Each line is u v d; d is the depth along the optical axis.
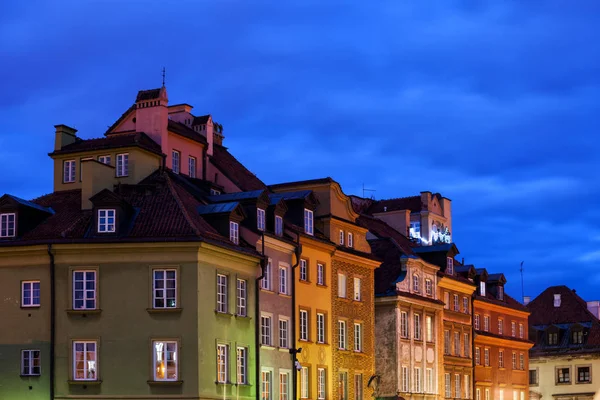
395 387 77.38
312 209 69.62
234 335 57.88
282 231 65.19
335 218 72.06
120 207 55.72
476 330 95.75
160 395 53.84
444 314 88.31
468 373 92.38
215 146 77.25
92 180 58.47
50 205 60.28
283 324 64.62
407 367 79.19
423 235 97.94
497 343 100.50
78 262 55.19
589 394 114.38
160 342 54.28
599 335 116.62
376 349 78.62
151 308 54.41
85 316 54.81
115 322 54.56
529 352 119.06
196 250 54.62
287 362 64.12
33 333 55.31
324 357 68.94
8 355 55.47
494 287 105.38
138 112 67.81
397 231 93.25
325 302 69.75
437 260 90.19
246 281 59.94
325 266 70.25
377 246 83.00
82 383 54.25
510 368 103.31
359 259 74.75
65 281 55.22
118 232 55.38
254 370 59.81
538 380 118.06
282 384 63.62
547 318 122.56
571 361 116.31
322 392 68.69
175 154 69.00
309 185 72.88
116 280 54.84
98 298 54.78
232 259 58.16
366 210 100.56
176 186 60.81
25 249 55.62
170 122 70.69
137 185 58.41
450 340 89.06
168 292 54.66
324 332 69.44
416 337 81.44
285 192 73.69
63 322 54.94
